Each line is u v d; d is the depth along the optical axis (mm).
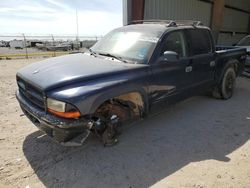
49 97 3027
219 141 4043
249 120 4973
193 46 4863
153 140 4035
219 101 6223
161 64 4066
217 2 14180
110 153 3613
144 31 4426
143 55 3980
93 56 4277
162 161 3426
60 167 3260
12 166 3260
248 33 20797
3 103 5766
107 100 3404
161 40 4125
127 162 3393
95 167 3271
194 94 5152
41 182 2963
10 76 9453
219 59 5703
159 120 4875
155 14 10508
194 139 4098
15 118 4844
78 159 3449
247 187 2893
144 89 3807
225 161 3438
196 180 3008
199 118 5023
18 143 3857
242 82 8695
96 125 3352
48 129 3189
